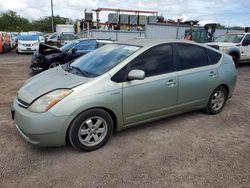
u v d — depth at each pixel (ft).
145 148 12.17
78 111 10.91
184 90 14.42
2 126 14.33
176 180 9.77
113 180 9.70
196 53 15.23
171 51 14.01
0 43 67.97
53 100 10.67
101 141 12.01
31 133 10.59
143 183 9.55
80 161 10.96
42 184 9.43
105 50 14.62
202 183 9.62
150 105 13.16
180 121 15.62
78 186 9.34
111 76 11.82
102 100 11.39
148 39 14.62
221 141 13.12
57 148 11.98
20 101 11.55
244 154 11.83
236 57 39.06
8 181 9.57
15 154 11.41
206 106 16.29
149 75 12.95
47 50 32.94
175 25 78.18
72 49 32.81
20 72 34.12
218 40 43.39
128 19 101.40
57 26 120.57
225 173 10.27
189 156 11.53
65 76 12.51
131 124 12.94
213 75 15.76
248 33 40.75
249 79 30.19
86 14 103.60
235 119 16.28
